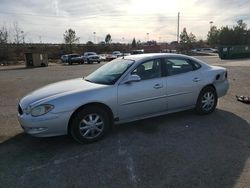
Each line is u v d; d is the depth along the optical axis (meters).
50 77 16.56
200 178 3.26
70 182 3.26
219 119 5.55
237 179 3.21
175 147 4.18
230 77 12.85
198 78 5.57
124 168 3.56
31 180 3.32
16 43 57.31
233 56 37.75
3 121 5.87
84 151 4.13
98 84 4.70
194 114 5.91
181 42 78.56
